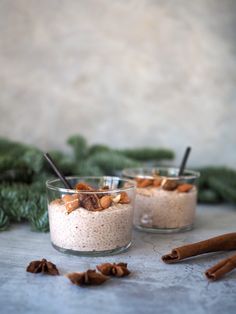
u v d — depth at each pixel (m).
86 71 0.69
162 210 0.44
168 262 0.35
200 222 0.49
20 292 0.30
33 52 0.69
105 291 0.30
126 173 0.49
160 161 0.69
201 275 0.33
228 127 0.70
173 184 0.45
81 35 0.69
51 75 0.69
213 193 0.59
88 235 0.36
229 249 0.38
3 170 0.52
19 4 0.68
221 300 0.29
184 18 0.69
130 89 0.70
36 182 0.52
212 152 0.70
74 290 0.30
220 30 0.69
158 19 0.69
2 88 0.69
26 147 0.59
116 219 0.36
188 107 0.70
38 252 0.38
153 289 0.30
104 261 0.35
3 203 0.45
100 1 0.69
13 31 0.68
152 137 0.70
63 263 0.35
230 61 0.69
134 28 0.69
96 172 0.56
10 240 0.41
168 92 0.70
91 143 0.70
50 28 0.69
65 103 0.70
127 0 0.68
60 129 0.70
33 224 0.44
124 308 0.28
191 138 0.70
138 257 0.37
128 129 0.70
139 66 0.69
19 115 0.69
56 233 0.37
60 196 0.37
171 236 0.43
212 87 0.69
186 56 0.69
